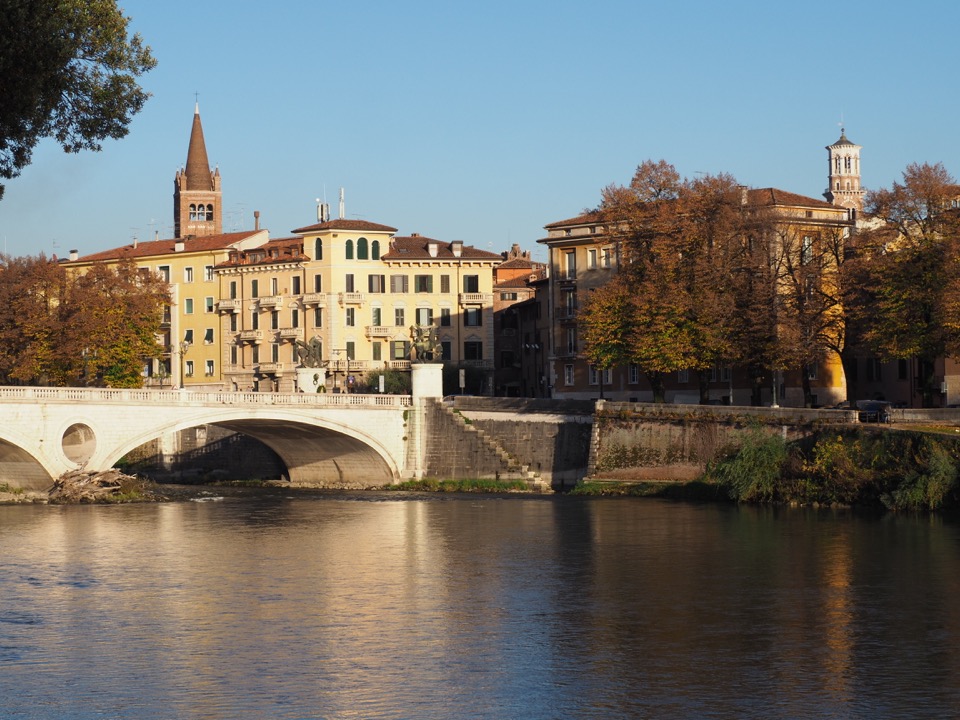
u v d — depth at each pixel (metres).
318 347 138.50
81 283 147.38
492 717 49.72
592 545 85.00
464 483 126.00
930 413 105.06
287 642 60.19
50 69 51.47
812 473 101.00
